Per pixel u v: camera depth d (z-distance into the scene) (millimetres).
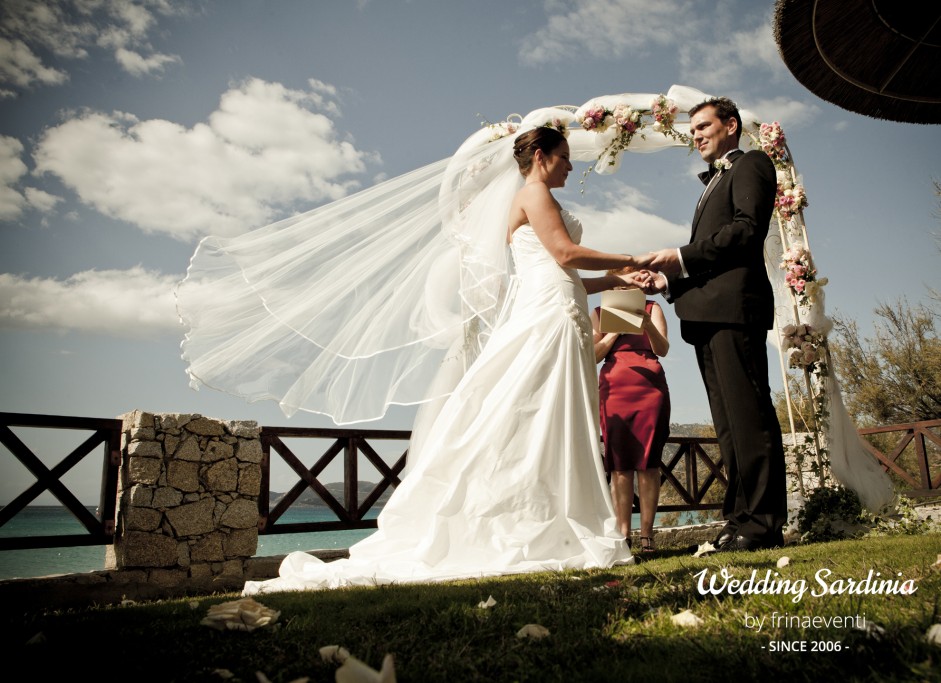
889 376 18125
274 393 4316
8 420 4215
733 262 4289
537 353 4105
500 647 1584
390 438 5945
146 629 1968
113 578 4336
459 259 4684
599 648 1529
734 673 1278
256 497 5047
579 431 4043
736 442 4246
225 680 1408
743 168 4426
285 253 4625
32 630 1975
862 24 4363
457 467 3980
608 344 4902
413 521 3939
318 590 3084
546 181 4555
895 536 4656
